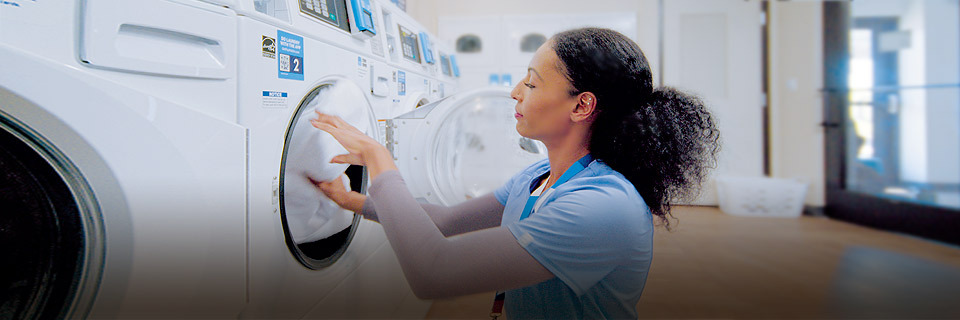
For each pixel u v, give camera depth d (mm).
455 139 1624
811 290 1533
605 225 497
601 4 3268
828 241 2197
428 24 3189
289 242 771
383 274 1176
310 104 855
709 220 2730
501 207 843
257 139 668
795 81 3045
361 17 1010
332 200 919
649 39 3252
